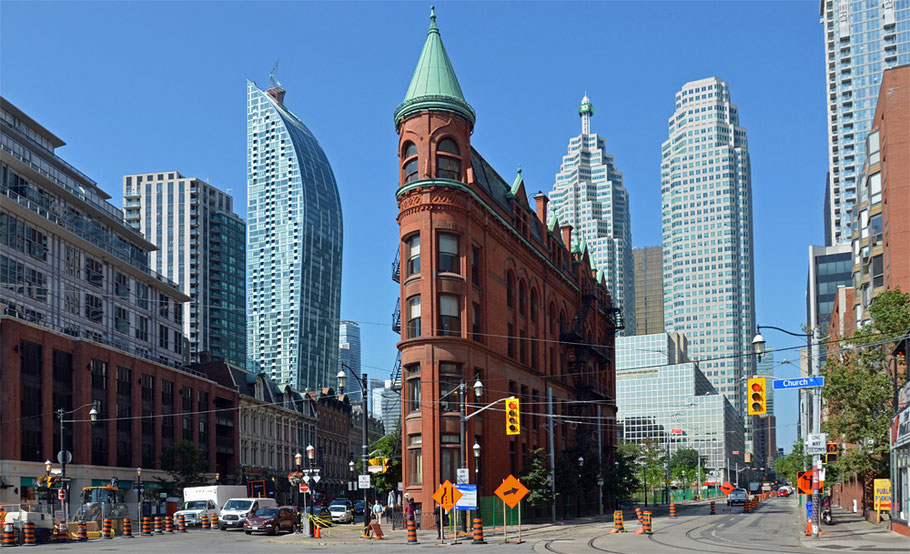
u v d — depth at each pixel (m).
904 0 197.38
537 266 67.38
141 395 83.69
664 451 182.00
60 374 72.50
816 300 132.50
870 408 47.19
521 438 60.28
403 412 52.28
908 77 59.84
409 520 39.12
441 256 52.28
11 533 41.47
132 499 79.81
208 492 63.09
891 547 31.64
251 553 33.31
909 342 39.97
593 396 80.62
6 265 72.12
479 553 31.81
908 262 57.78
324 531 52.41
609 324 93.31
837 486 91.31
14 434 64.88
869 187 65.62
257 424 106.62
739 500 94.62
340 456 133.88
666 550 31.83
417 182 52.31
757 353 35.00
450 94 53.81
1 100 91.88
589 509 74.25
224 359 105.19
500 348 57.22
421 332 51.34
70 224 84.19
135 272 95.06
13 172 76.75
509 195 63.19
